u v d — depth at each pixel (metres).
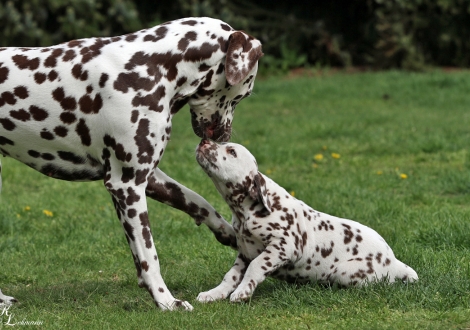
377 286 10.07
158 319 9.20
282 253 10.09
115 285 11.40
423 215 14.50
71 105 9.56
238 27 39.84
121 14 38.81
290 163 20.78
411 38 38.44
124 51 9.66
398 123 26.19
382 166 20.08
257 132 25.45
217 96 10.15
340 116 28.28
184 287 11.23
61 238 14.20
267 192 10.27
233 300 9.90
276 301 10.02
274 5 42.00
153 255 9.69
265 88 35.31
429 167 19.59
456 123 25.55
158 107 9.59
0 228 14.88
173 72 9.73
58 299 10.58
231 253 12.59
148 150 9.57
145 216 9.67
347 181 18.09
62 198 17.33
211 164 10.26
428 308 9.52
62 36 38.62
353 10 41.66
